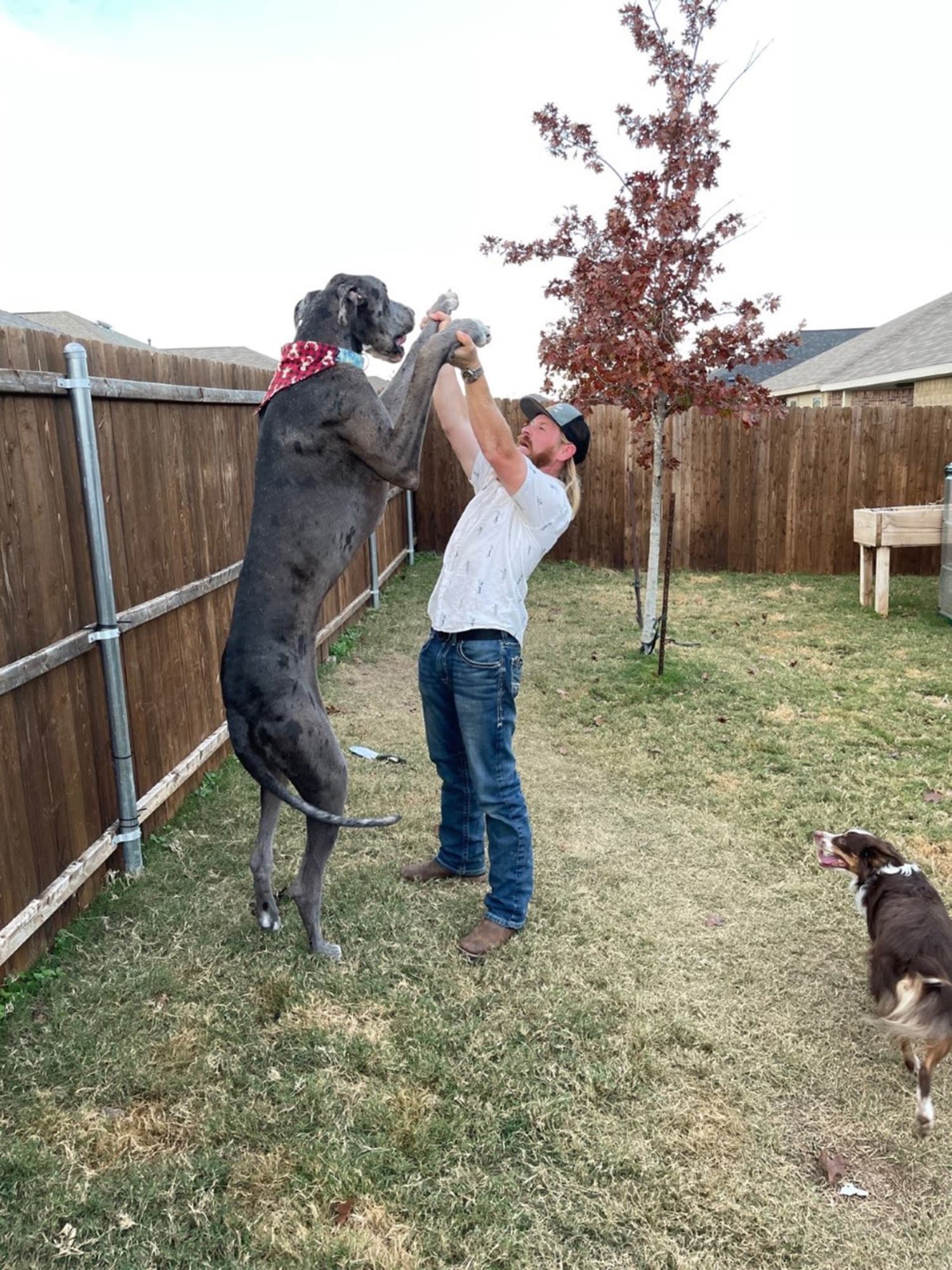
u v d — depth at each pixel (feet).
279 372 8.73
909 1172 7.64
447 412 11.14
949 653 23.45
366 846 13.05
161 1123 7.75
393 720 18.56
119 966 9.95
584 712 19.12
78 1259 6.51
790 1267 6.72
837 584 33.55
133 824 11.94
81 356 10.64
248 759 8.95
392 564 32.63
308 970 9.92
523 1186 7.29
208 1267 6.49
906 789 15.25
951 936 8.73
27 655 9.88
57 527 10.57
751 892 12.11
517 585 10.17
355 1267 6.53
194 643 14.75
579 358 20.70
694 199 19.70
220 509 16.02
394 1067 8.48
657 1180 7.38
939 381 47.50
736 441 35.27
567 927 11.04
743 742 17.39
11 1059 8.46
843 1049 9.09
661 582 33.81
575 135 20.99
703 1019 9.45
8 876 9.45
